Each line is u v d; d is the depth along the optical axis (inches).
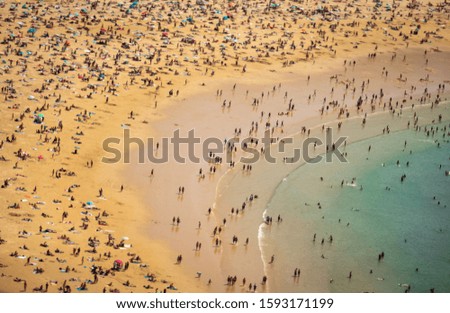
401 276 4259.4
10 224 4200.3
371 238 4667.8
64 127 5708.7
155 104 6427.2
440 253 4566.9
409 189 5388.8
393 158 5866.1
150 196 4886.8
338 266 4298.7
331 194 5211.6
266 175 5393.7
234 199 5000.0
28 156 5147.6
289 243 4505.4
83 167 5147.6
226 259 4234.7
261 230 4633.4
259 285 3998.5
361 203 5128.0
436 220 4972.9
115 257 4035.4
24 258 3836.1
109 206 4655.5
